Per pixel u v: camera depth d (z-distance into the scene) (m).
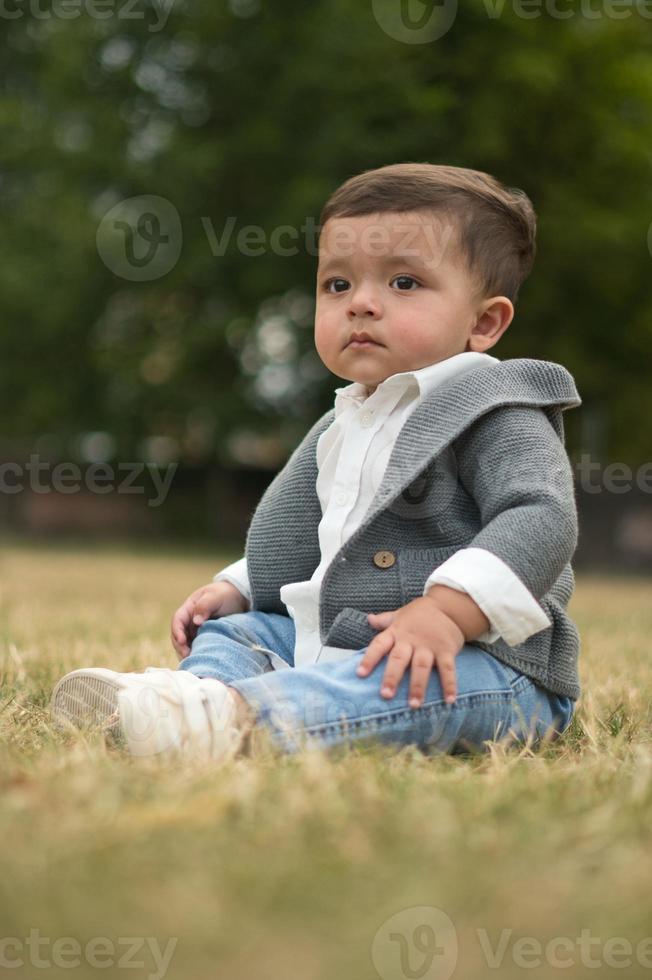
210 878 1.57
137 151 19.92
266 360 21.00
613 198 19.33
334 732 2.60
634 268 19.00
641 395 20.36
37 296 20.75
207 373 21.11
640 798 2.07
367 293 3.11
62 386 21.94
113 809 1.91
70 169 20.16
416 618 2.69
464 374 3.05
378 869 1.64
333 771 2.24
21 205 21.27
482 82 17.94
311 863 1.65
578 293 19.52
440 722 2.68
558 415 3.11
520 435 2.92
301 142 18.62
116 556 17.62
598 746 2.82
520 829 1.85
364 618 2.88
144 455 22.19
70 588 9.57
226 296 20.22
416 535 2.97
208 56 19.48
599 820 1.92
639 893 1.57
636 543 18.83
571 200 18.33
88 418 22.09
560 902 1.53
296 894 1.52
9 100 20.78
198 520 22.80
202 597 3.39
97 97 20.22
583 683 4.10
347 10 17.67
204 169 18.52
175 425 21.83
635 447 21.28
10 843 1.70
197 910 1.45
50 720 2.99
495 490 2.87
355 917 1.46
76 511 22.50
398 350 3.09
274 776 2.21
